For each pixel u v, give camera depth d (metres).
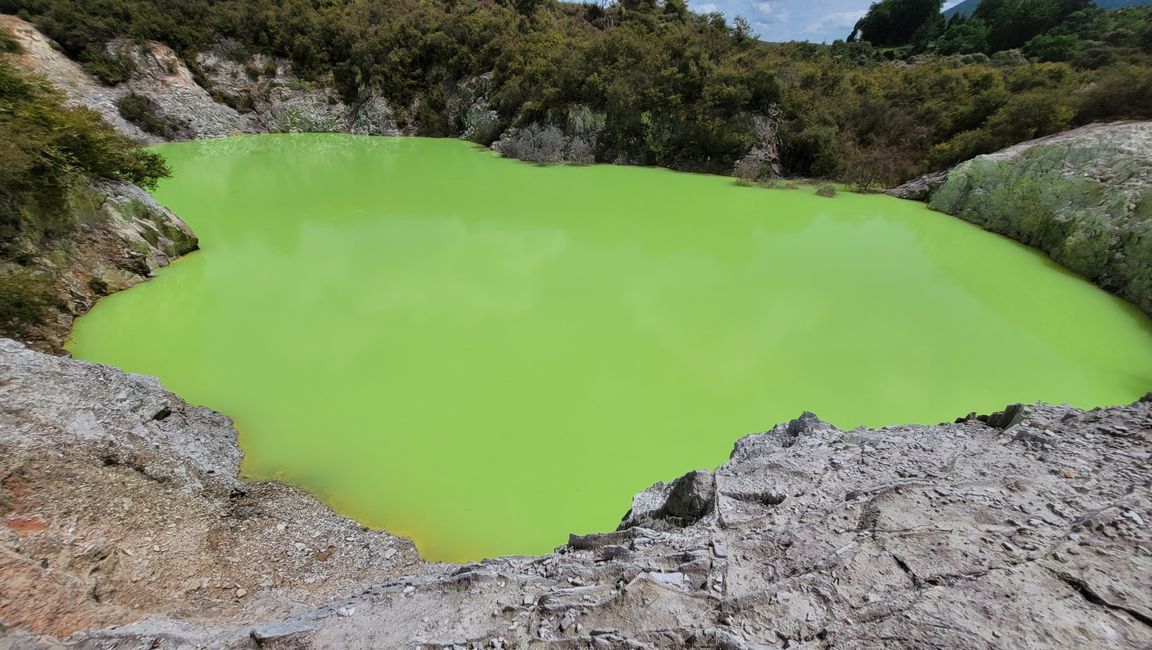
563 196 17.80
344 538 4.92
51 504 4.11
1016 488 3.18
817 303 10.06
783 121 22.69
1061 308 9.93
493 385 7.49
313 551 4.71
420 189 18.25
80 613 3.22
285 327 8.89
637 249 12.82
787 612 2.58
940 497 3.17
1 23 23.05
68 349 8.02
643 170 22.67
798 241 13.59
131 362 7.73
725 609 2.68
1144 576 2.46
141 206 10.94
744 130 22.41
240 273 10.93
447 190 18.22
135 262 10.25
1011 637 2.24
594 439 6.49
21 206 8.59
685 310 9.73
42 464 4.40
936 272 11.59
